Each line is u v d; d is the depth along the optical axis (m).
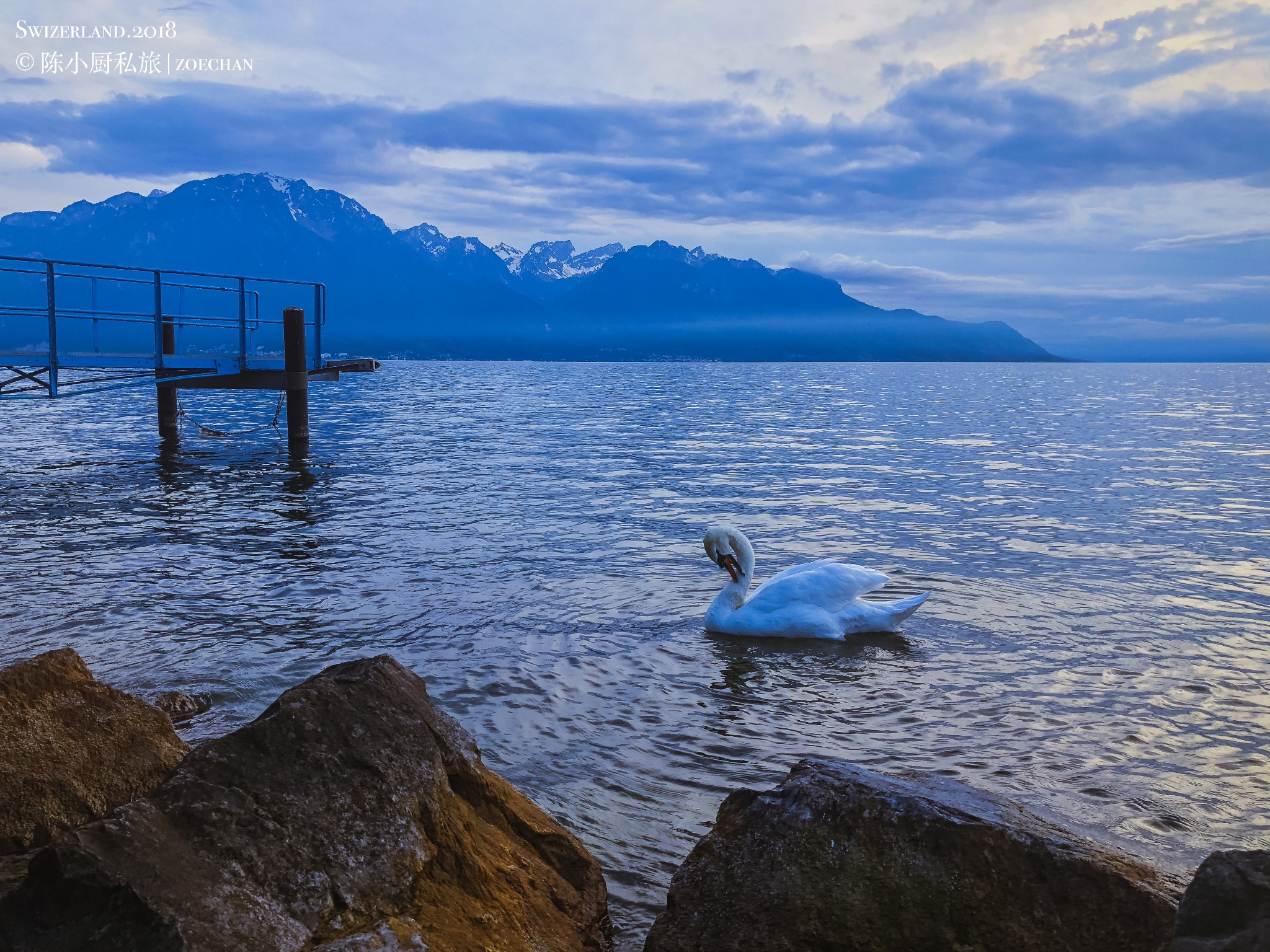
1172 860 5.16
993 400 69.12
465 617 9.95
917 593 11.41
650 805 5.84
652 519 16.12
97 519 15.36
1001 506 17.89
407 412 44.66
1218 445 31.06
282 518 15.62
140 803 3.06
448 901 3.45
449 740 4.06
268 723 3.53
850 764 4.11
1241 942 2.56
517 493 18.77
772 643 9.41
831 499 18.59
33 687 4.93
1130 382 131.75
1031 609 10.66
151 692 7.41
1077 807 5.84
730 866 3.68
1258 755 6.69
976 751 6.73
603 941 4.05
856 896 3.39
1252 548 14.12
